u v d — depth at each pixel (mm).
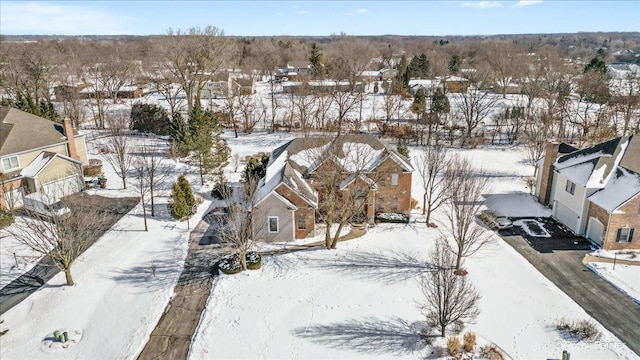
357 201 39375
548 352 24641
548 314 27672
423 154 61656
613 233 34812
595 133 62219
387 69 124875
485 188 49031
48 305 28703
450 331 26172
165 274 32219
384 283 30953
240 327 26844
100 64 108688
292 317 27703
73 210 40312
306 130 60406
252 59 137375
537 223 40406
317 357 24453
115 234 37812
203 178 50219
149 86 111250
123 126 68812
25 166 43750
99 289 30391
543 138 59250
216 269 33031
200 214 41781
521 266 32969
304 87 85188
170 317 27891
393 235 37812
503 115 80438
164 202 44344
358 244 36344
